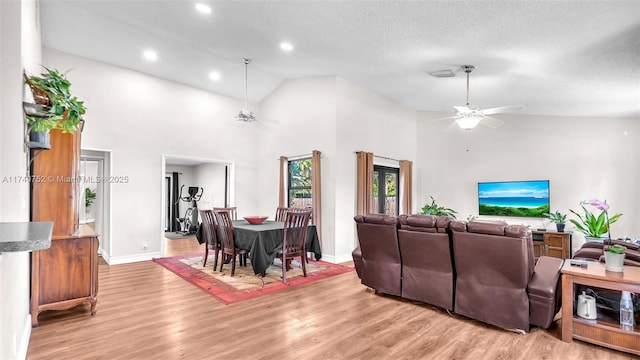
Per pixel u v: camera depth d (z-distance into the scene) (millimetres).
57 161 3125
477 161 6863
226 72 5926
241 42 4578
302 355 2361
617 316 2672
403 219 3299
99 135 5219
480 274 2850
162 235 5859
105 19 4238
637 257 3211
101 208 5844
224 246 4625
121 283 4164
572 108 5562
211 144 6574
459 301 2996
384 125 6551
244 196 7055
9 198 1934
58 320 2963
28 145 2350
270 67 5598
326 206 5633
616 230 5672
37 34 3576
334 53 4527
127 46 4930
